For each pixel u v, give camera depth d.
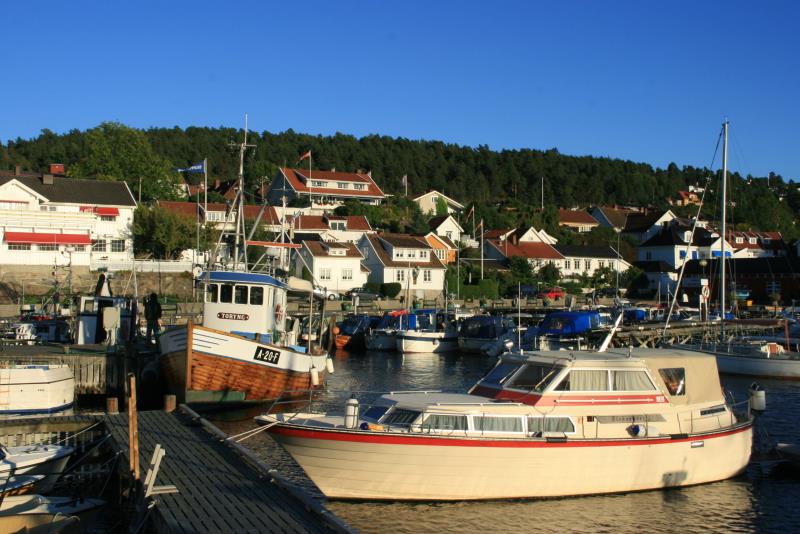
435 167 167.00
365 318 56.94
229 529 12.91
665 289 85.56
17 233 58.97
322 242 78.75
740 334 51.75
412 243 83.25
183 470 16.66
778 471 20.66
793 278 76.50
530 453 17.28
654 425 18.38
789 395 33.19
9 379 25.55
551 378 18.25
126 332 35.84
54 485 18.25
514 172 174.12
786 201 174.12
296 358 30.03
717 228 110.94
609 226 127.94
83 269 61.06
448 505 17.19
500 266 91.88
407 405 17.97
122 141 90.38
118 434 20.17
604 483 17.89
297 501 14.52
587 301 74.69
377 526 16.25
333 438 17.06
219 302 30.20
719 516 17.27
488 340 50.94
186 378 27.38
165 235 66.88
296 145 160.00
